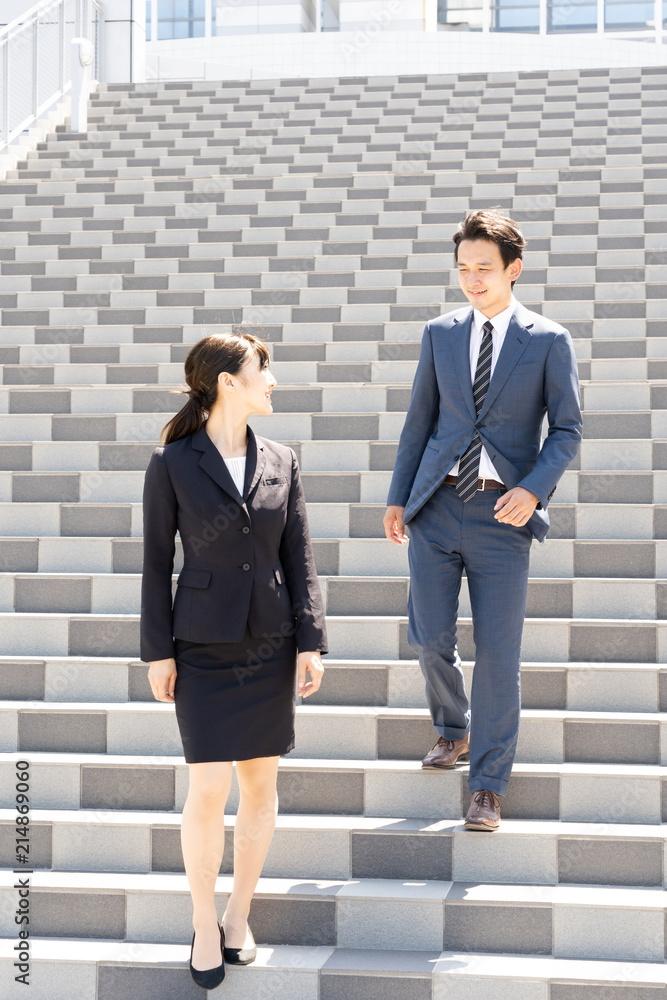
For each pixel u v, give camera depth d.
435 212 6.91
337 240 6.70
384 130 8.91
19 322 5.76
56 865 2.81
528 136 8.49
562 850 2.67
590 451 4.08
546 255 6.07
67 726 3.11
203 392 2.47
